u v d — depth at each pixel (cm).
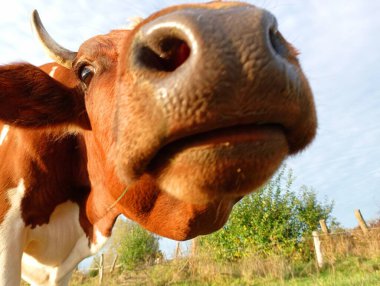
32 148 84
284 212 331
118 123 41
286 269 260
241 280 258
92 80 63
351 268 246
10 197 83
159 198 64
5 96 66
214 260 316
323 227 339
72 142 87
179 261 309
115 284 308
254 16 33
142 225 71
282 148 39
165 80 35
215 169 36
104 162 64
